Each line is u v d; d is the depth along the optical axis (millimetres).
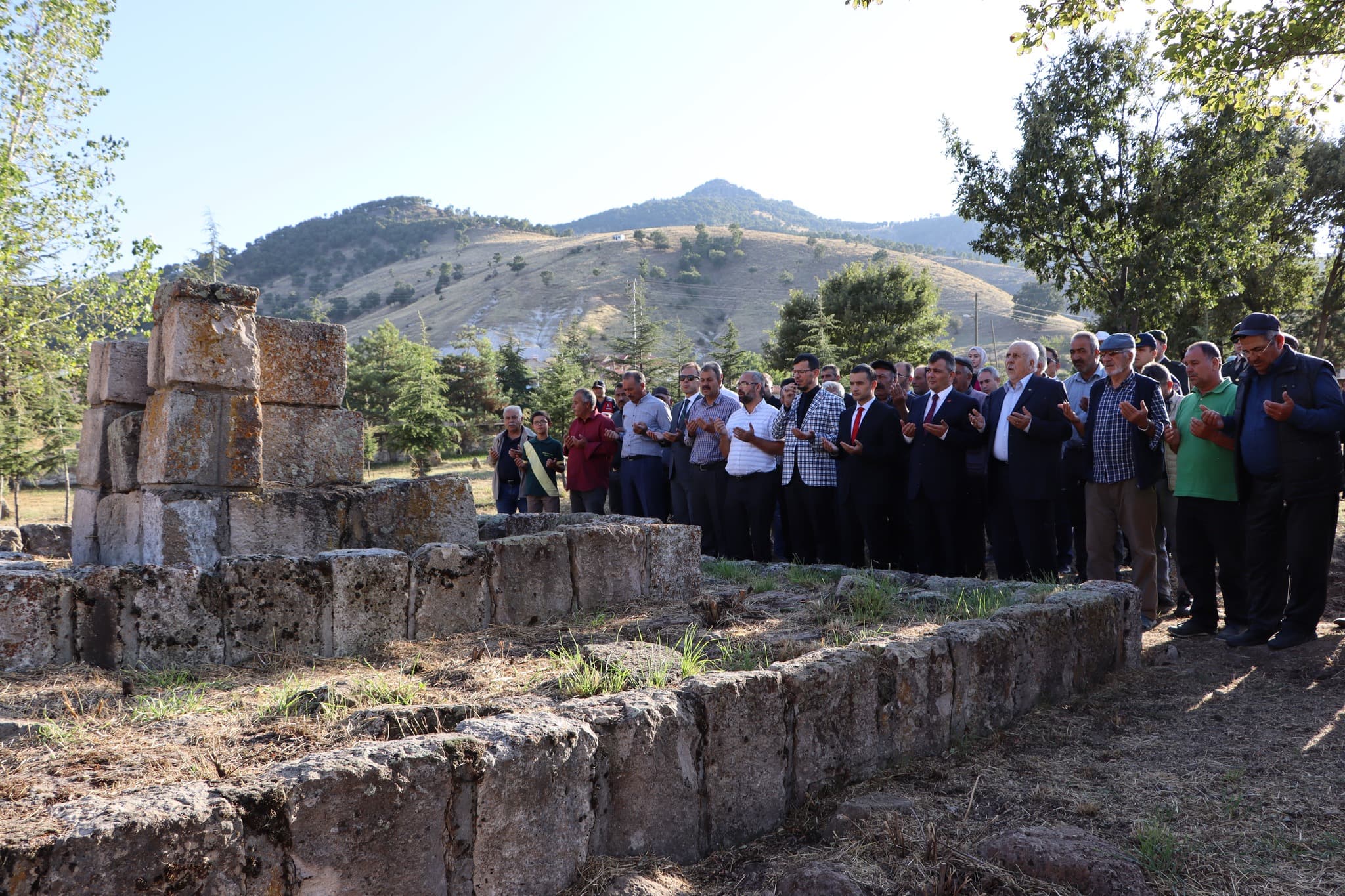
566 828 2928
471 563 5156
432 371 37875
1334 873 3023
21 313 17359
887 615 5480
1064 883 2900
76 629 4121
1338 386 5492
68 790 2707
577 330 88812
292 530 5672
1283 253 27016
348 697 3676
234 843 2305
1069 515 8992
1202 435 5973
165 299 5621
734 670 4160
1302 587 5594
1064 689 4879
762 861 3240
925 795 3670
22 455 21656
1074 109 21375
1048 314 125312
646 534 6098
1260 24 10141
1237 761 3975
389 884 2551
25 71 16578
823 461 8539
